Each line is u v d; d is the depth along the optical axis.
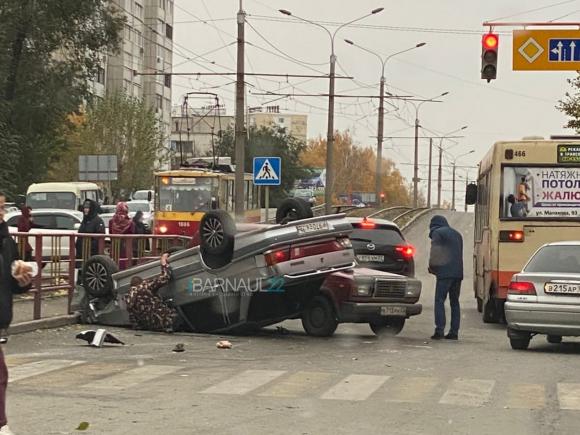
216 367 12.40
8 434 7.71
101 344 14.20
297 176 84.31
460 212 79.19
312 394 10.41
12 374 11.48
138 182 75.19
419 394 10.52
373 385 11.09
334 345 15.27
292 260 15.30
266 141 82.00
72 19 51.75
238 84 33.34
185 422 8.77
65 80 52.00
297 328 18.03
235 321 15.98
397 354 14.19
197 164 41.06
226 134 86.06
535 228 19.12
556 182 19.12
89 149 74.19
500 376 11.98
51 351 13.61
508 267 19.16
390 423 8.89
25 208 24.80
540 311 14.55
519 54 28.11
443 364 13.10
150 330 16.38
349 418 9.09
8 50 50.06
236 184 33.34
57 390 10.41
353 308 15.99
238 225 16.22
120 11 53.78
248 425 8.68
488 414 9.42
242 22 33.28
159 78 107.94
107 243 18.83
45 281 16.47
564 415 9.41
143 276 16.55
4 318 8.11
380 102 58.00
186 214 38.06
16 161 50.34
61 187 41.19
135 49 100.62
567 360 13.70
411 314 16.53
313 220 15.46
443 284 16.59
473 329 18.86
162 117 108.31
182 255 16.12
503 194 19.22
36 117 52.12
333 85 42.62
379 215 59.78
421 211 75.50
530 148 19.19
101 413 9.14
